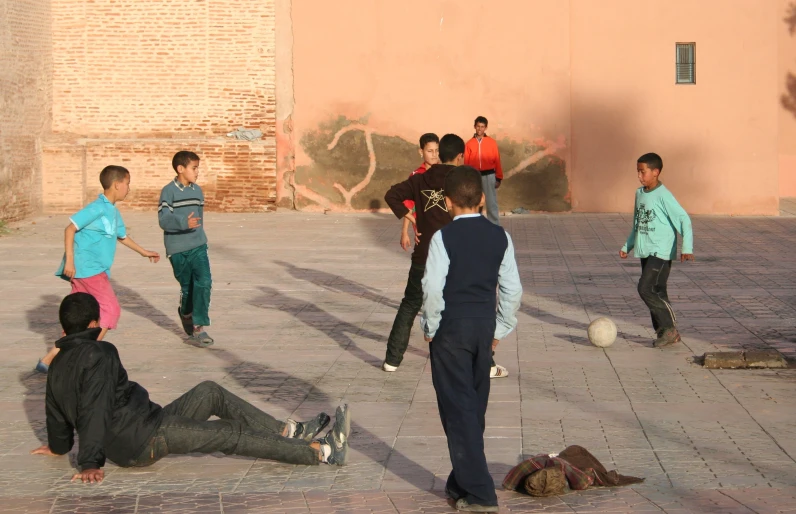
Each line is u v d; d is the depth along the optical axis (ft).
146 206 74.23
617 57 72.79
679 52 72.59
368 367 30.37
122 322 37.42
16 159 68.80
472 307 17.98
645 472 20.27
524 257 53.62
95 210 28.12
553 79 73.10
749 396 26.13
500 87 73.41
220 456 21.83
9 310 39.73
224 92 74.74
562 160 73.67
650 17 72.43
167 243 32.96
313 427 21.86
